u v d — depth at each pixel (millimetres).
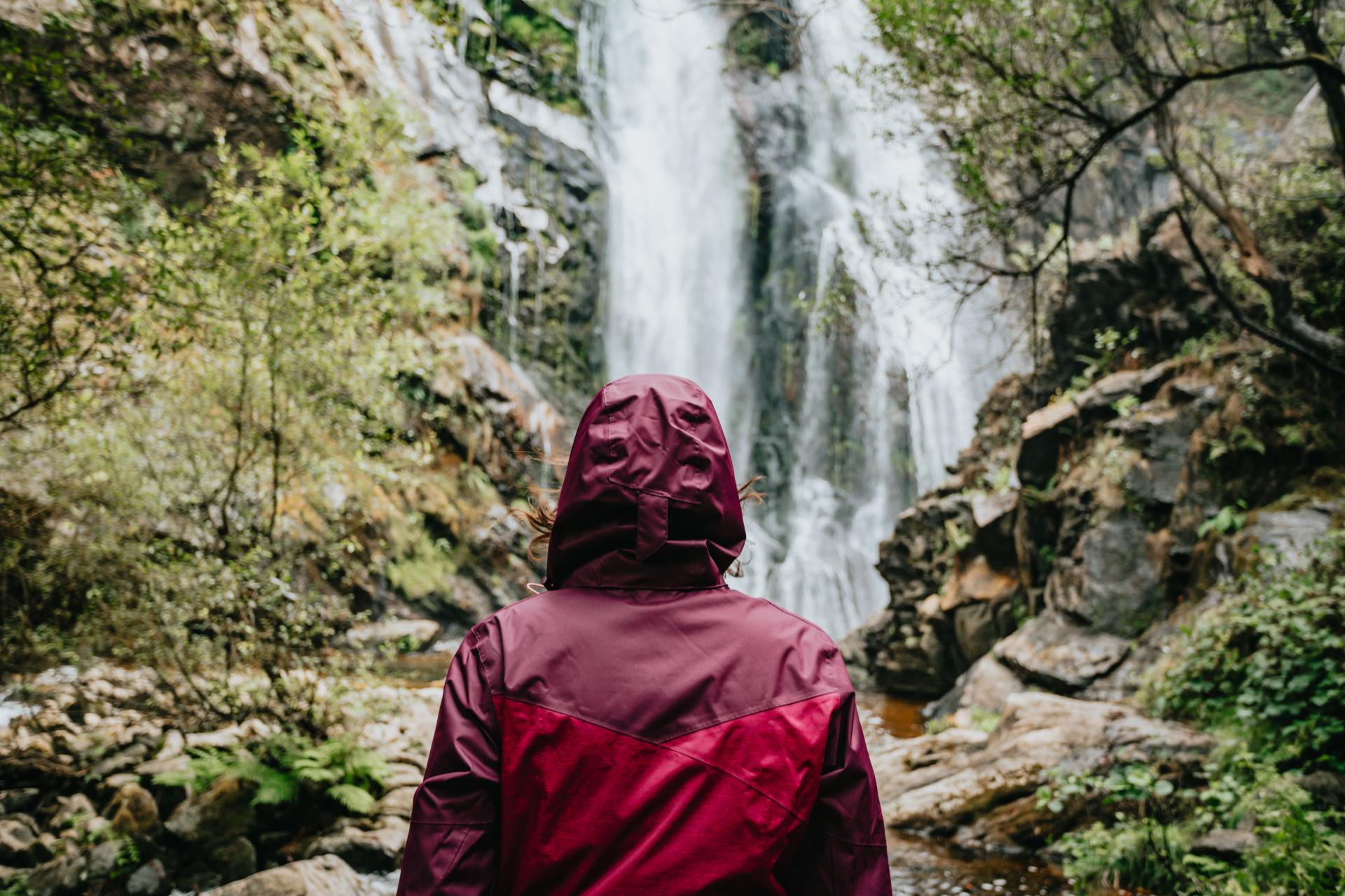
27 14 5180
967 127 6984
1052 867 5691
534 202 20734
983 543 11766
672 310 23625
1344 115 6508
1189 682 7051
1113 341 11289
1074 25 6672
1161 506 9344
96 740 6426
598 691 1197
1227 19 7039
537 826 1157
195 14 8828
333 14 15812
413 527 14961
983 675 9812
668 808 1153
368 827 5824
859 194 23500
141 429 6043
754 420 23281
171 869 5324
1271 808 4648
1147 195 21688
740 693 1223
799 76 24391
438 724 1238
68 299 5043
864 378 21375
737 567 1465
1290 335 7371
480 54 21906
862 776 1264
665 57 25766
